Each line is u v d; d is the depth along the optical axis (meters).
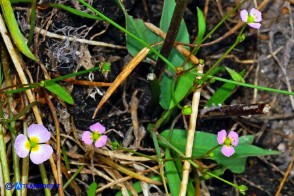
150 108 0.40
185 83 0.38
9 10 0.36
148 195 0.39
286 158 0.42
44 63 0.38
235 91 0.42
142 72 0.40
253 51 0.43
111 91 0.37
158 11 0.42
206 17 0.43
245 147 0.39
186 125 0.40
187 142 0.38
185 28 0.39
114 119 0.40
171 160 0.37
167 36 0.36
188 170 0.38
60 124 0.39
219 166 0.40
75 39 0.39
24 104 0.38
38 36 0.38
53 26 0.39
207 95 0.41
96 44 0.39
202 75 0.37
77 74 0.36
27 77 0.38
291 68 0.43
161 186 0.40
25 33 0.38
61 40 0.39
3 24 0.37
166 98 0.39
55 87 0.37
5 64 0.38
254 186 0.41
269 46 0.43
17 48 0.38
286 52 0.43
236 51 0.43
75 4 0.39
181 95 0.37
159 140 0.39
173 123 0.39
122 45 0.40
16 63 0.37
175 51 0.39
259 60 0.43
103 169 0.39
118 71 0.40
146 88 0.40
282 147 0.42
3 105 0.38
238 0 0.43
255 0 0.43
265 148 0.42
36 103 0.37
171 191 0.37
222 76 0.42
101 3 0.39
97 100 0.39
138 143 0.39
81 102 0.39
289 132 0.42
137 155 0.39
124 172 0.39
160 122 0.38
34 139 0.34
